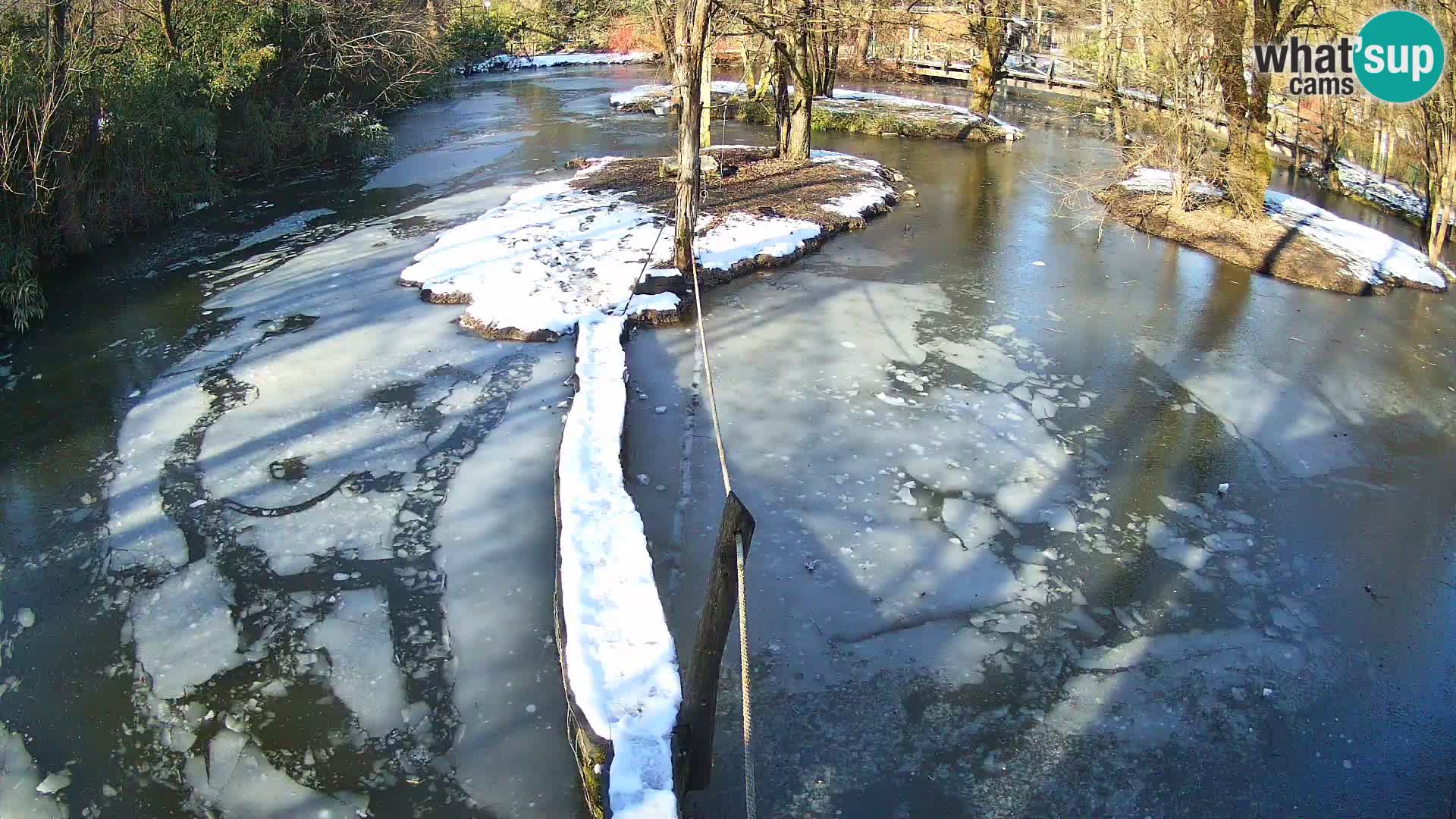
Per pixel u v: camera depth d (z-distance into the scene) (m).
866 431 9.89
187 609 7.25
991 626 7.27
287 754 6.04
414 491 8.68
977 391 10.89
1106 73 23.58
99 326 12.34
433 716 6.32
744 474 9.07
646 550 7.02
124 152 16.12
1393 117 19.38
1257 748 6.28
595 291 12.88
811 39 21.42
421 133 25.80
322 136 21.69
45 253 14.18
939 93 36.69
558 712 6.36
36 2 14.47
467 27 40.75
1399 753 6.27
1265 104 16.94
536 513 8.37
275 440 9.48
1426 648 7.21
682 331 12.23
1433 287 15.11
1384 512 8.91
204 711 6.35
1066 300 13.91
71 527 8.19
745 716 4.84
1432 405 11.01
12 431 9.73
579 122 27.59
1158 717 6.50
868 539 8.21
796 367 11.29
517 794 5.76
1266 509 8.87
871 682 6.70
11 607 7.27
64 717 6.31
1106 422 10.30
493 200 18.20
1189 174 17.73
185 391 10.51
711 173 19.86
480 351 11.45
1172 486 9.16
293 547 7.92
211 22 19.64
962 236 17.06
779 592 7.55
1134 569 7.97
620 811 4.91
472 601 7.32
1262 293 14.54
